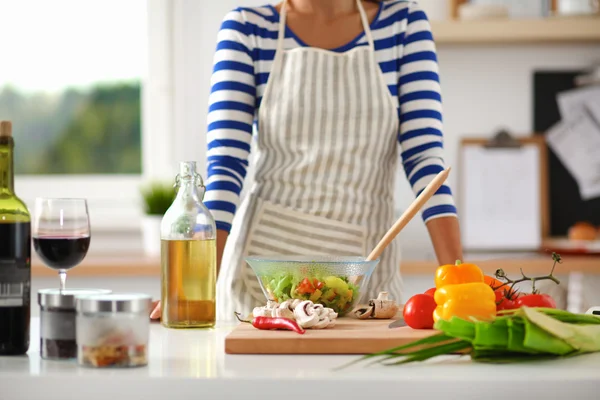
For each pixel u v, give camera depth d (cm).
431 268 277
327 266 130
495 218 336
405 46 169
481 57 337
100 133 358
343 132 169
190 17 339
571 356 106
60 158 358
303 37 171
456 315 111
